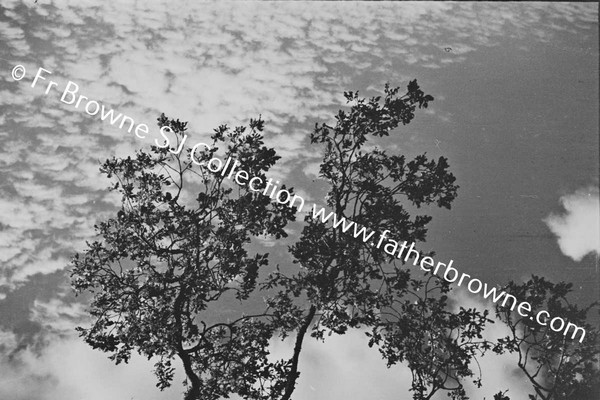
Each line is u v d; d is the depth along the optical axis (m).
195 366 6.52
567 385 7.15
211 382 6.27
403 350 6.61
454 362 6.59
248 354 6.30
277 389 6.38
